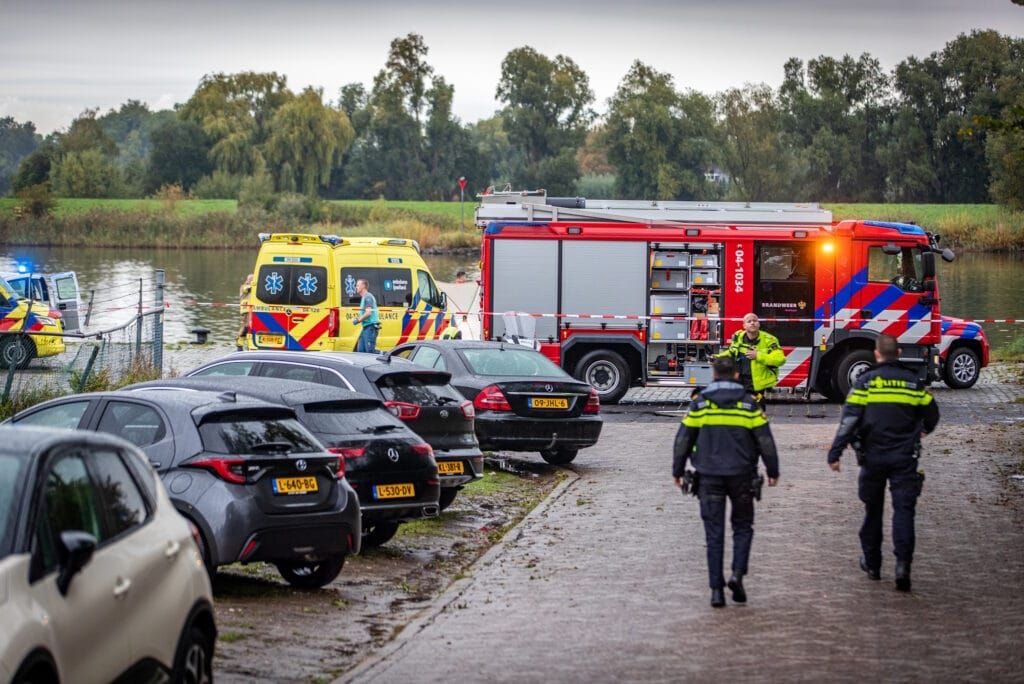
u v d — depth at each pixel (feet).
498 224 154.51
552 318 153.99
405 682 47.88
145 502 39.47
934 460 105.91
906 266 154.51
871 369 64.44
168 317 264.11
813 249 153.99
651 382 154.81
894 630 55.06
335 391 72.59
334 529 60.54
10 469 33.81
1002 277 368.27
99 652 33.50
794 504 86.48
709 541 59.93
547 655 51.65
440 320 169.07
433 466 72.23
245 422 61.00
